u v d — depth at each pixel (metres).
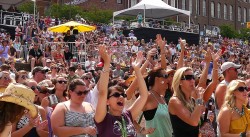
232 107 5.79
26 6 37.16
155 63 8.27
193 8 57.75
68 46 21.25
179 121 5.51
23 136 5.65
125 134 4.97
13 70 13.87
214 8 61.88
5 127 3.68
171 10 34.97
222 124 5.77
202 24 59.38
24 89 3.79
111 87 5.15
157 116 5.92
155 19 37.59
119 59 22.02
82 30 21.97
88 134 5.62
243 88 5.78
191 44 36.16
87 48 21.67
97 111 4.91
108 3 47.66
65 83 7.23
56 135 5.70
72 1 44.22
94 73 15.02
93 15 41.31
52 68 11.94
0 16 27.25
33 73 8.99
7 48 17.97
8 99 3.66
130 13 36.44
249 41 51.97
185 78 5.64
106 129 4.94
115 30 32.50
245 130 5.79
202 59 24.38
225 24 59.50
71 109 5.82
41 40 21.80
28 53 19.38
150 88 6.20
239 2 66.25
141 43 28.34
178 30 36.47
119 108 5.08
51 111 6.51
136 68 5.60
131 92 6.61
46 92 7.12
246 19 67.75
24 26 25.23
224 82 7.57
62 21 32.12
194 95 5.79
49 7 41.84
